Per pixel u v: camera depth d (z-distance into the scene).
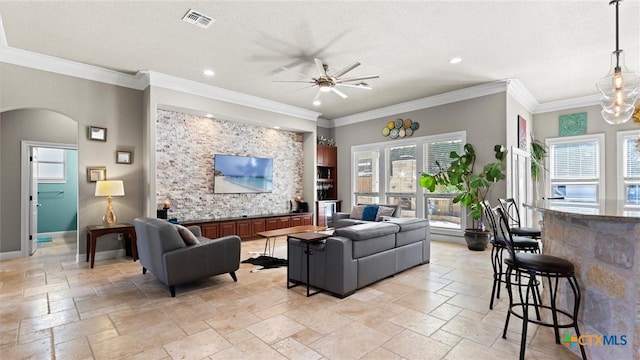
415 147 6.54
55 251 5.25
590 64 4.39
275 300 3.03
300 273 3.40
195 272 3.26
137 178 4.99
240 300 3.03
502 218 2.18
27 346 2.17
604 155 5.78
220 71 4.70
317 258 3.26
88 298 3.07
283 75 4.86
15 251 4.79
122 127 4.86
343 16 3.15
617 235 1.73
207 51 3.98
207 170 5.96
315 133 7.48
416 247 4.12
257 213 6.74
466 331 2.39
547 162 6.43
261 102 6.23
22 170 4.92
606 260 1.80
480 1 2.89
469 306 2.87
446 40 3.67
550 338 2.27
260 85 5.36
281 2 2.90
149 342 2.22
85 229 4.54
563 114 6.24
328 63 4.36
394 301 2.99
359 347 2.16
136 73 4.76
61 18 3.16
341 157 8.02
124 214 4.86
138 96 5.04
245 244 5.86
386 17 3.16
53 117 5.29
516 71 4.68
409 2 2.91
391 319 2.60
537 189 6.52
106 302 2.96
